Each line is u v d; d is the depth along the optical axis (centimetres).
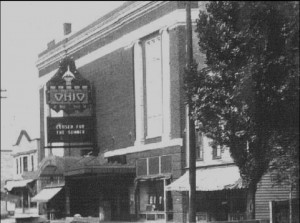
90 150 4406
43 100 5444
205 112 1877
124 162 3938
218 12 1848
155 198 3600
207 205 3148
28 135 5891
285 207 1950
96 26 4322
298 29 1794
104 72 4256
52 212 4859
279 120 1836
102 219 4141
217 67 1852
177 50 3362
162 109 3544
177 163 3344
